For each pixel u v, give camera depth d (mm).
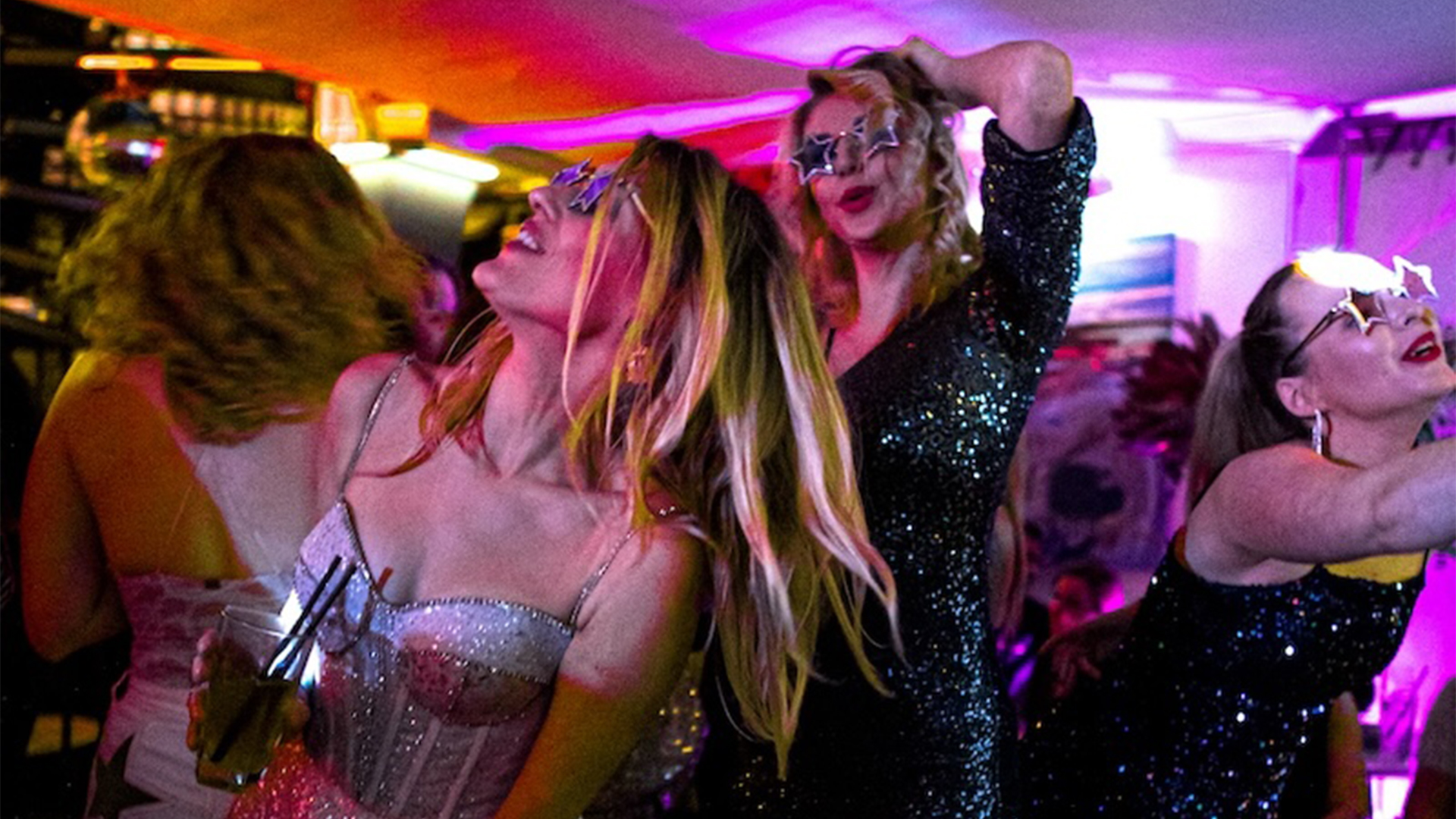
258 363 2207
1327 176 4387
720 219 1828
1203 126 4402
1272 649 2279
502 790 1799
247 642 1828
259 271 2236
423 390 1946
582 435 1798
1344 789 3141
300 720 1842
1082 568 4996
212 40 3625
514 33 3473
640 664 1768
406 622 1771
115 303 2279
